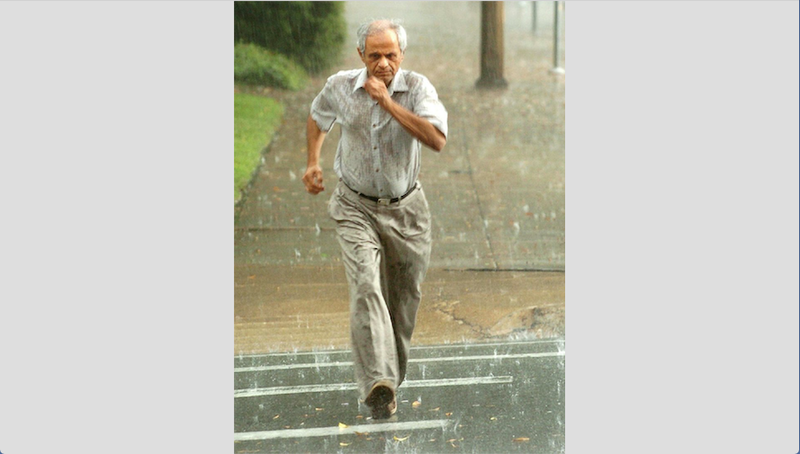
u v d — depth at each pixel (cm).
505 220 1220
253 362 995
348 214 820
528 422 869
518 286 1113
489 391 927
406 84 791
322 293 1087
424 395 915
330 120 834
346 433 852
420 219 838
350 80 805
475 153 1326
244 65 1234
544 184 1289
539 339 1044
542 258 1157
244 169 1227
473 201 1253
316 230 1166
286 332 1041
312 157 843
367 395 803
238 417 881
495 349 1022
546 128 1338
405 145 800
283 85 1237
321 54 1235
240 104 1239
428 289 1107
